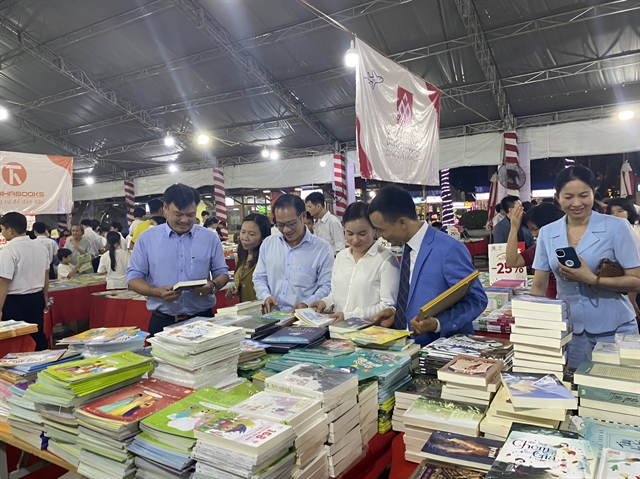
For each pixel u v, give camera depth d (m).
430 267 1.83
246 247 3.26
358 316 2.11
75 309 5.48
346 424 1.24
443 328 1.71
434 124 4.07
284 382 1.26
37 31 8.45
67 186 6.09
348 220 2.24
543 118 9.34
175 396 1.37
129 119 11.52
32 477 1.94
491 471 0.85
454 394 1.30
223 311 2.38
